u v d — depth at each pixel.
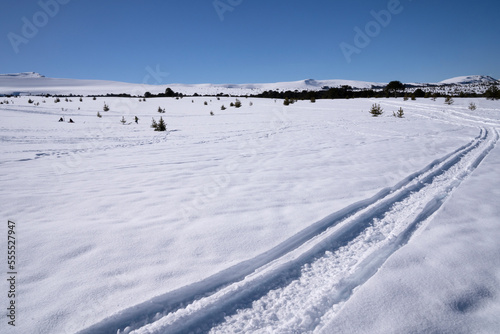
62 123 14.48
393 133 9.38
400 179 4.02
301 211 2.94
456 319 1.40
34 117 16.45
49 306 1.53
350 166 4.99
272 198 3.38
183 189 3.84
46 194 3.64
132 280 1.78
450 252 2.01
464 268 1.81
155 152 7.14
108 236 2.40
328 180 4.11
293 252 2.18
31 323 1.41
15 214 2.93
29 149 7.57
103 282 1.75
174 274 1.84
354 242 2.34
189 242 2.29
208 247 2.21
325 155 6.14
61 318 1.45
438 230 2.38
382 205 3.11
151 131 12.21
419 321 1.39
